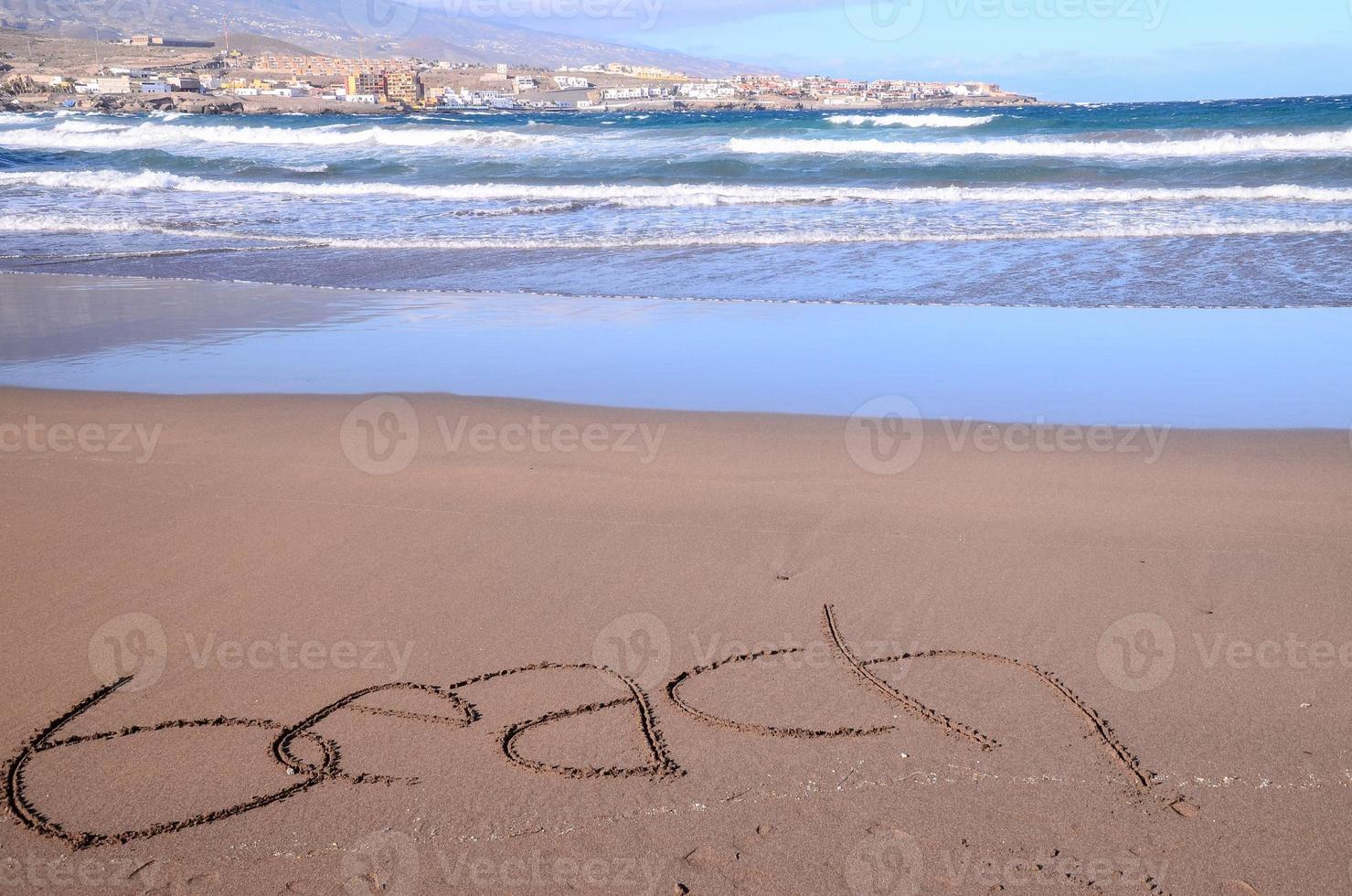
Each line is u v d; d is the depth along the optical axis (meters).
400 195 20.64
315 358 8.07
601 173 24.23
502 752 3.14
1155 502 5.01
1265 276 10.95
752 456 5.72
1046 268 11.57
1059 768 3.05
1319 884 2.60
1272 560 4.36
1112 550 4.48
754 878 2.64
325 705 3.36
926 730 3.24
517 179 23.80
